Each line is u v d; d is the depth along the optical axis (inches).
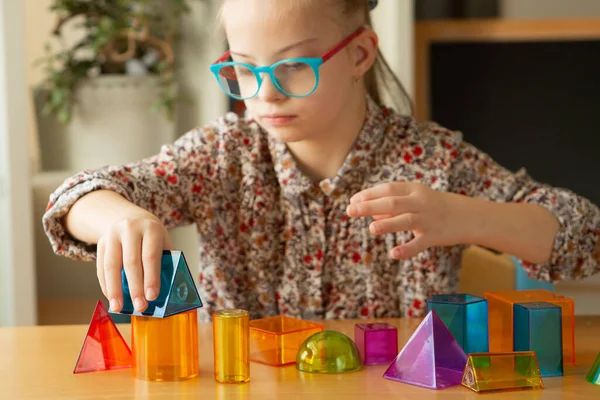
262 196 41.0
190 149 40.9
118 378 24.5
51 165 75.0
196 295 24.8
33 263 64.2
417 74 73.8
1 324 64.3
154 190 38.1
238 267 41.6
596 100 73.4
